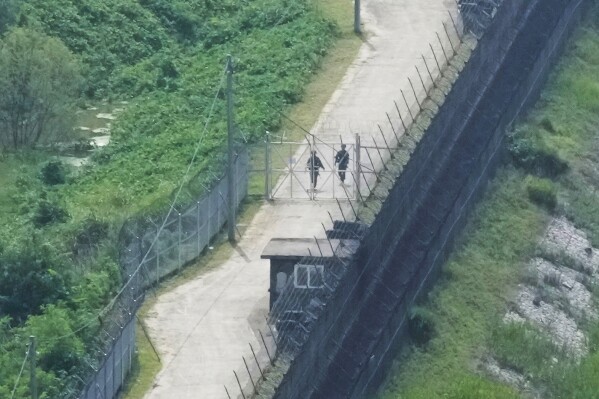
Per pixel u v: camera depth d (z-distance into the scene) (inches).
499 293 6830.7
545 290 6939.0
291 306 5944.9
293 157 7199.8
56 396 5551.2
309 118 7706.7
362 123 7598.4
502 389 6225.4
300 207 6924.2
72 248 6427.2
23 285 6122.1
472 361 6402.6
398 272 6505.9
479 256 7007.9
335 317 5989.2
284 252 6072.8
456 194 7032.5
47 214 6865.2
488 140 7445.9
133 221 6540.4
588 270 7185.0
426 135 7007.9
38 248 6186.0
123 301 6023.6
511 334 6560.0
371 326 6195.9
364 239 6259.8
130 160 7495.1
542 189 7431.1
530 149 7623.0
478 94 7637.8
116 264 6259.8
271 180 7076.8
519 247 7126.0
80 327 5880.9
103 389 5551.2
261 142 7229.3
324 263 6053.2
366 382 6033.5
